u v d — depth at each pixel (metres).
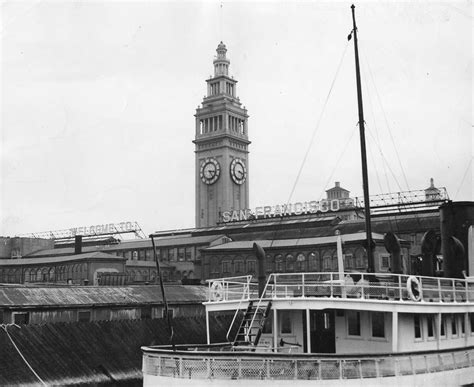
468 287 25.73
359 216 99.12
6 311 37.09
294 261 88.62
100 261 98.38
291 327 22.75
